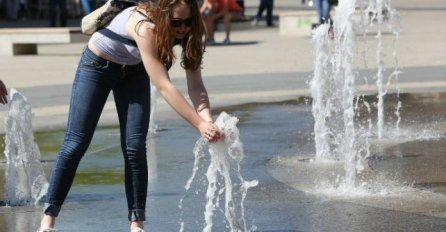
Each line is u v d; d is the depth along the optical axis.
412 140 9.83
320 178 7.89
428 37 22.92
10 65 19.25
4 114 12.24
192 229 6.24
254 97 13.73
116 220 6.55
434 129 10.58
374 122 11.16
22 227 6.36
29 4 36.12
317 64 10.06
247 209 6.75
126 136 5.84
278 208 6.76
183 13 5.38
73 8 35.50
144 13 5.54
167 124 11.46
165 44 5.42
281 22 26.61
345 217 6.43
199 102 5.68
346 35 9.16
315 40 10.29
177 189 7.57
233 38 25.83
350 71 9.04
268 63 18.50
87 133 5.86
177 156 9.16
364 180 7.75
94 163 8.87
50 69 18.23
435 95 13.40
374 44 20.92
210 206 5.79
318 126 9.22
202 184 7.76
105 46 5.65
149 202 7.09
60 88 15.16
